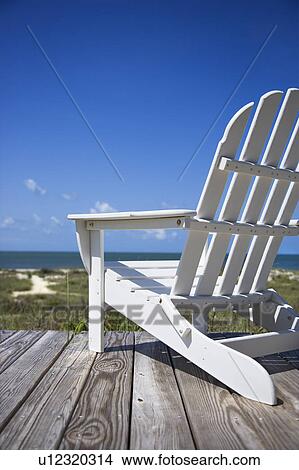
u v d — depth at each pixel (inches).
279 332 77.3
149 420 53.0
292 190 77.7
